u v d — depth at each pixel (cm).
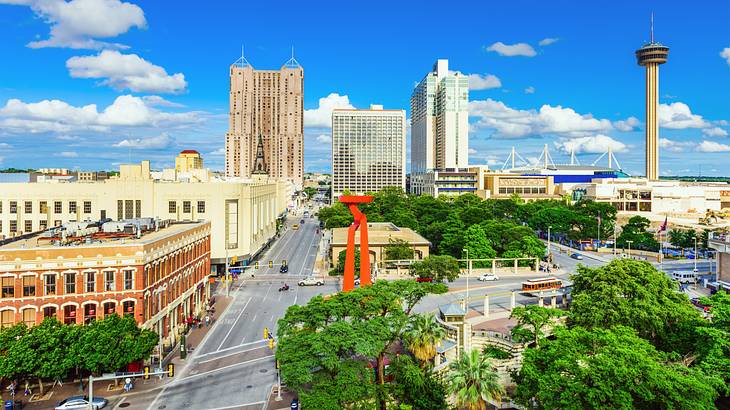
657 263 13925
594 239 17475
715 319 5478
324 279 12062
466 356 5188
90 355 5441
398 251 12838
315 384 4791
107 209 12094
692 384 4003
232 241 12838
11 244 6662
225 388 5969
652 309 5903
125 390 5884
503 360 6397
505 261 13125
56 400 5541
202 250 9281
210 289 10631
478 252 13050
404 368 5284
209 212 12506
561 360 4366
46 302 6012
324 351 4775
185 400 5650
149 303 6675
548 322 6178
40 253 6000
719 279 10281
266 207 17150
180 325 7956
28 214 11756
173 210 12388
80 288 6188
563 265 13862
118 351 5578
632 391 4203
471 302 9569
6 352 5247
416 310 8881
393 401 5259
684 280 11188
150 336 6022
